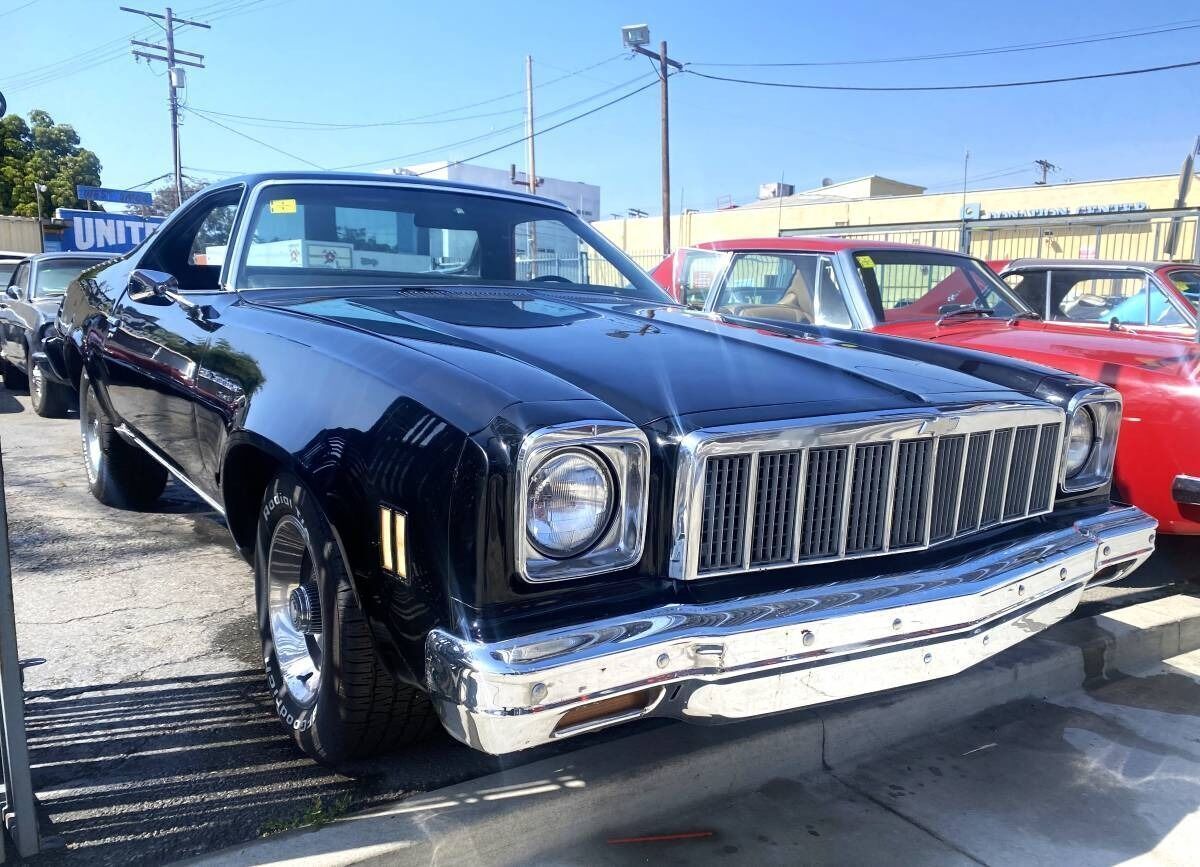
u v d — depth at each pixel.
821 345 2.91
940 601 2.26
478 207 3.79
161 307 3.65
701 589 2.09
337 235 3.47
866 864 2.40
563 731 1.92
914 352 3.14
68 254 9.31
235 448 2.69
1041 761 2.97
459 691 1.84
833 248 5.65
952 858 2.44
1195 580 4.58
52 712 2.82
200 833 2.24
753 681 2.07
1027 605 2.51
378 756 2.57
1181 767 2.96
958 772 2.89
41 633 3.38
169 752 2.61
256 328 2.88
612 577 2.02
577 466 1.94
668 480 2.06
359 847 2.17
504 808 2.34
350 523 2.14
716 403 2.20
